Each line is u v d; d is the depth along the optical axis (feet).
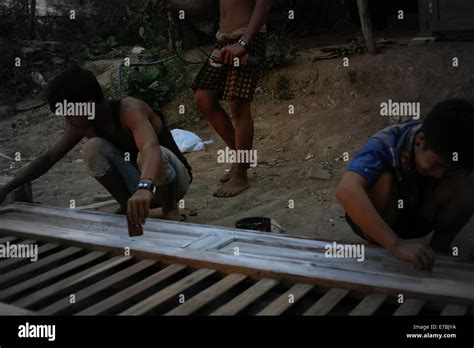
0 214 11.58
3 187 11.61
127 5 34.04
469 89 18.90
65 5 36.94
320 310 7.30
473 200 8.70
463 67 19.66
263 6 14.14
